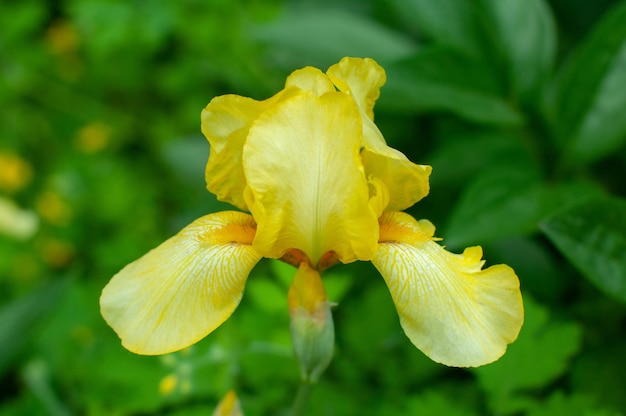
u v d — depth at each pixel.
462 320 0.39
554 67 0.64
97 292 0.61
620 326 0.53
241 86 0.74
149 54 0.90
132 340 0.39
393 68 0.54
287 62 0.61
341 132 0.39
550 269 0.54
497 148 0.55
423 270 0.40
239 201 0.42
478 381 0.48
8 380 0.64
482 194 0.50
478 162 0.56
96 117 0.96
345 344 0.54
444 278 0.40
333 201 0.40
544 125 0.53
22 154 0.96
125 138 0.96
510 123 0.53
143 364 0.52
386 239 0.41
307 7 0.77
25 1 1.03
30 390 0.57
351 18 0.62
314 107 0.39
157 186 0.86
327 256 0.41
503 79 0.54
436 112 0.58
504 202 0.50
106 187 0.81
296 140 0.39
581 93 0.52
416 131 0.63
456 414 0.47
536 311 0.48
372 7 0.74
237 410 0.41
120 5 0.80
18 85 0.96
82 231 0.81
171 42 0.92
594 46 0.52
